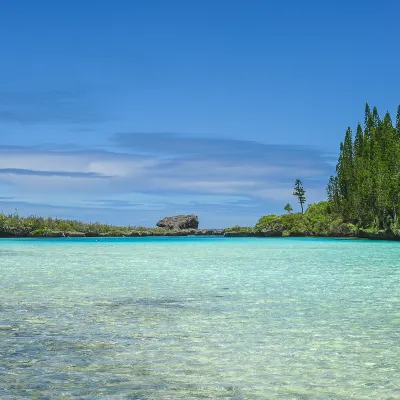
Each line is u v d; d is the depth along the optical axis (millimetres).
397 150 118875
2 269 35094
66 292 22172
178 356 11070
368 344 12289
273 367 10289
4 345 11953
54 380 9305
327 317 16000
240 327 14297
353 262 42969
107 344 12133
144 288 23734
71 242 110000
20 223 154375
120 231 180125
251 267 37250
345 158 136625
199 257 50844
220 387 9039
